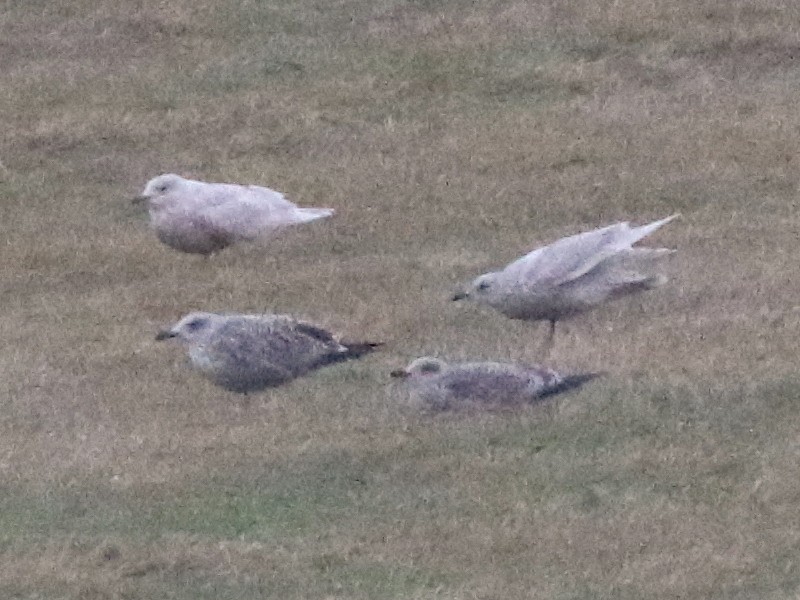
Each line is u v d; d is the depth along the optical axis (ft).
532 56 67.72
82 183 62.90
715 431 46.01
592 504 43.62
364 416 47.24
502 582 41.04
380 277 54.95
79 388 49.93
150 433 47.47
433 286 54.19
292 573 41.93
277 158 63.57
